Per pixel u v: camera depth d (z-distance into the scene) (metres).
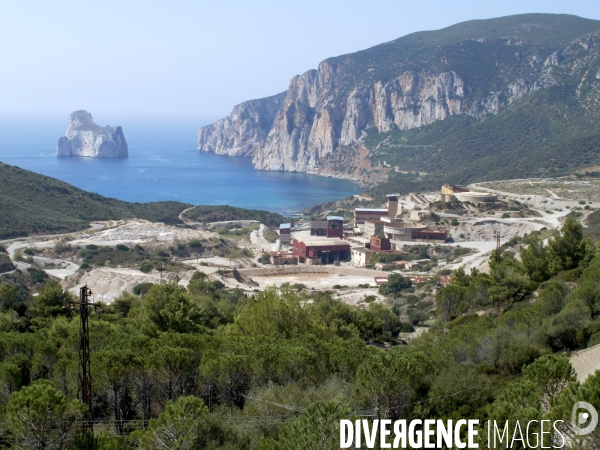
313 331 69.06
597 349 51.53
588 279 71.69
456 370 46.81
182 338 57.16
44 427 39.81
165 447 39.94
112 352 52.19
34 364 55.62
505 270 88.81
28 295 113.19
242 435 42.34
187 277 158.12
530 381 38.72
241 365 51.41
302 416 37.78
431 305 117.81
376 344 88.75
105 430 44.97
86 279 153.62
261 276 175.50
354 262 198.75
